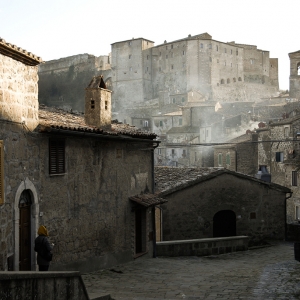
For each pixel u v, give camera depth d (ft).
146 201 56.34
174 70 390.01
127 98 404.16
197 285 41.83
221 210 77.00
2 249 33.71
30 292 24.29
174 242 63.82
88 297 30.68
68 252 43.98
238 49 407.03
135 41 402.52
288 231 82.94
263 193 80.53
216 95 379.14
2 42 32.60
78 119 51.80
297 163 132.05
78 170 45.52
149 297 36.11
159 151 231.50
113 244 52.21
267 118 219.00
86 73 430.61
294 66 322.34
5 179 34.40
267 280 44.14
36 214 38.88
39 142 39.63
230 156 167.63
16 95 36.22
